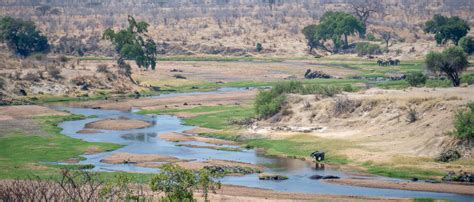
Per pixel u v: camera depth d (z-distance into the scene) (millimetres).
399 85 157000
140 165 90812
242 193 72062
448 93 112438
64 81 179375
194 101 163625
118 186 61500
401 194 72812
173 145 107062
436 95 109188
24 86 170375
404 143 95062
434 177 80438
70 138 111562
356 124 109750
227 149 103062
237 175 84062
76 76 183500
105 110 153500
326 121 114562
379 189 75312
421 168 83625
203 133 117562
